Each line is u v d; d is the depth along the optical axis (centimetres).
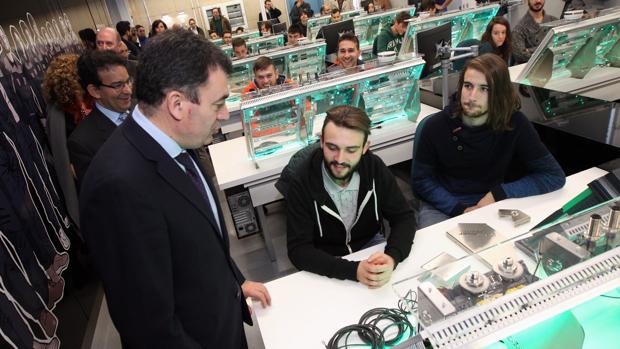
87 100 199
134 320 76
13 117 191
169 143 81
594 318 76
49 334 165
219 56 78
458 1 542
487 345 67
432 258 121
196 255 83
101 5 817
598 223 78
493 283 74
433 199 175
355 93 213
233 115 312
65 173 204
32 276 163
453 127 166
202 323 89
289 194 138
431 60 234
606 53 203
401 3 723
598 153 180
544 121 193
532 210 141
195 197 83
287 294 114
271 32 617
